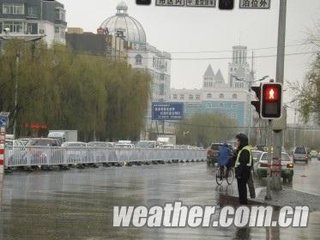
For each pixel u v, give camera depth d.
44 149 56.69
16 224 19.78
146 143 93.38
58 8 166.00
